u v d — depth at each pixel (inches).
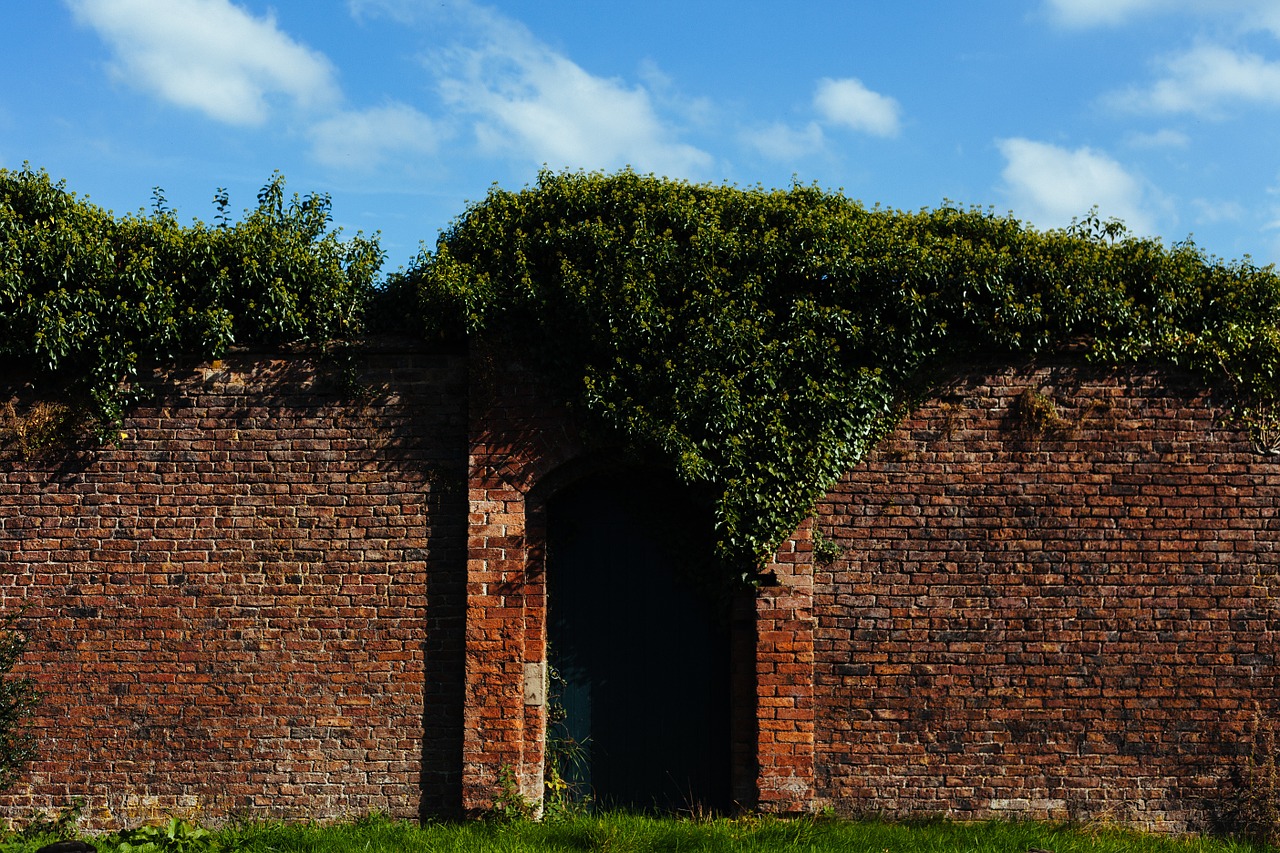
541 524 370.6
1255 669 363.9
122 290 365.4
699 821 355.6
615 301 358.3
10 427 372.2
